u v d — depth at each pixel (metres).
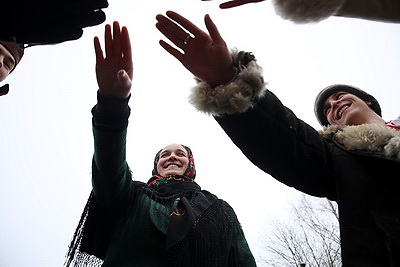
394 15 1.24
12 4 1.33
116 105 1.71
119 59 1.64
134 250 1.88
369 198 1.24
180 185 2.28
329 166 1.45
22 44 1.43
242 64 1.35
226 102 1.28
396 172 1.26
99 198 1.94
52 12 1.38
